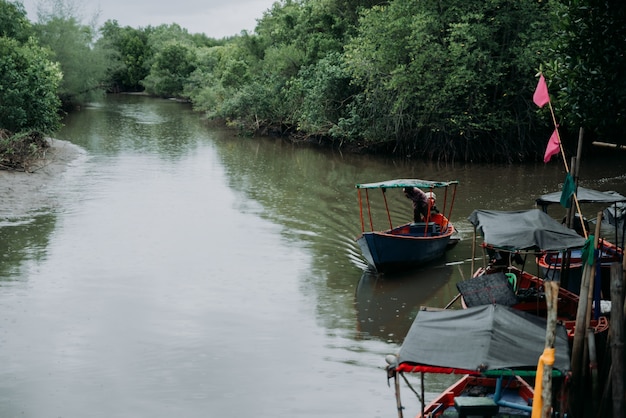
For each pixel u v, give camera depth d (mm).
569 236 13125
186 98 74188
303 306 14695
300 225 21172
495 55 32906
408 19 32750
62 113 54938
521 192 25656
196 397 10828
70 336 13047
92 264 17203
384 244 16188
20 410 10383
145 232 20141
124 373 11625
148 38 97188
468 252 18438
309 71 42938
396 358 8594
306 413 10328
